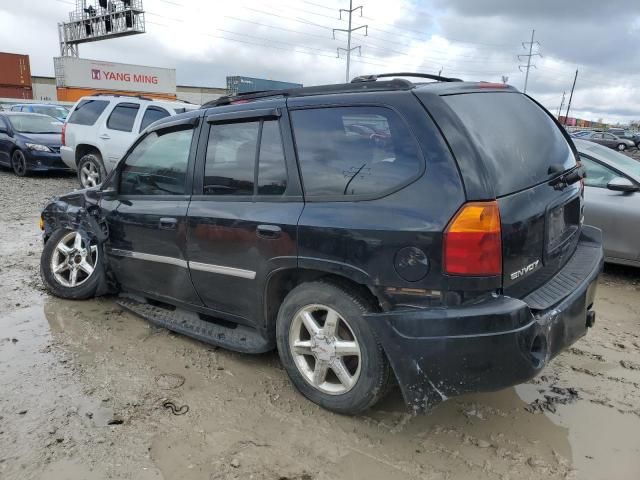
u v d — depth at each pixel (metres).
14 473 2.58
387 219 2.69
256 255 3.24
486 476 2.64
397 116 2.77
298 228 3.00
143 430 2.95
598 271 3.34
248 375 3.59
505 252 2.59
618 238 5.61
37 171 13.02
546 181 3.08
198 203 3.60
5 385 3.37
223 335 3.71
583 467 2.71
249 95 3.59
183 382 3.48
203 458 2.73
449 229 2.53
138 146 4.18
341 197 2.91
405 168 2.71
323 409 3.17
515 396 3.39
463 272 2.53
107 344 4.00
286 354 3.26
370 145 2.85
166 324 4.02
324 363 3.07
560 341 2.86
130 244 4.18
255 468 2.67
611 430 3.04
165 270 3.94
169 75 46.12
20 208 9.29
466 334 2.53
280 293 3.36
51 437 2.86
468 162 2.57
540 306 2.76
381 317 2.73
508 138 2.97
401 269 2.66
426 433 2.98
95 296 4.84
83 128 10.55
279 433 2.96
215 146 3.57
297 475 2.63
